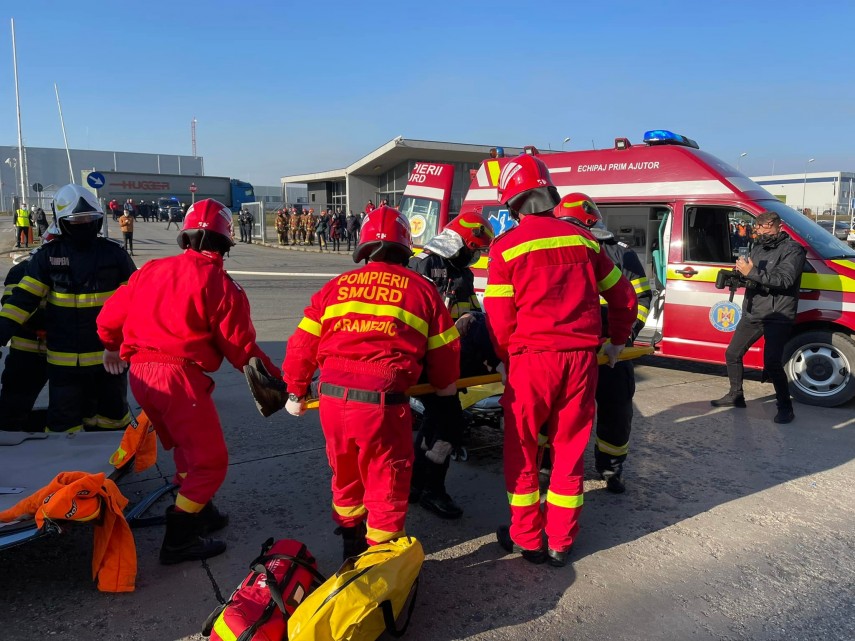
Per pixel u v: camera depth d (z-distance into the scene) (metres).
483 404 4.45
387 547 2.84
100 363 4.12
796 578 3.24
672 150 7.05
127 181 51.16
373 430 2.86
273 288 15.40
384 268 3.02
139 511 3.72
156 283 3.21
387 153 29.52
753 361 6.38
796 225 6.41
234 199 55.38
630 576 3.26
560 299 3.19
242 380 6.98
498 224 8.23
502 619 2.91
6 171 85.88
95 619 2.87
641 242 7.71
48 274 3.94
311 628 2.37
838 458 4.84
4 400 4.50
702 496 4.20
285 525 3.77
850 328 5.86
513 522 3.39
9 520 2.85
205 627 2.60
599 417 4.18
